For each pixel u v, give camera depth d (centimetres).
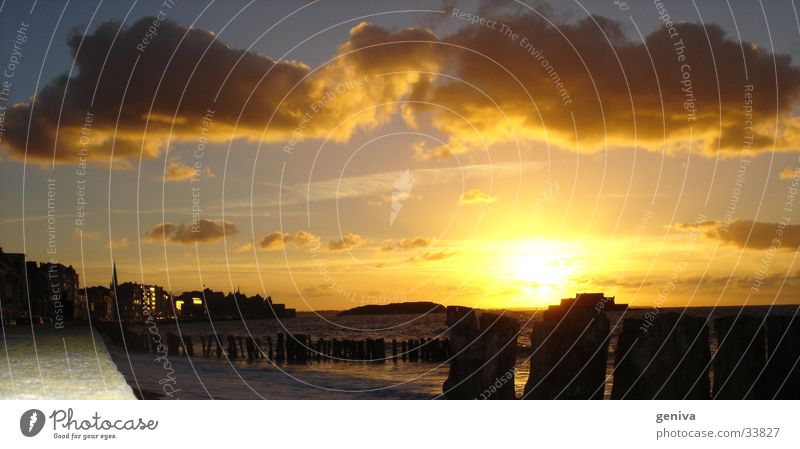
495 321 1806
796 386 1514
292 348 4778
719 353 1559
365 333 8938
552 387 1608
